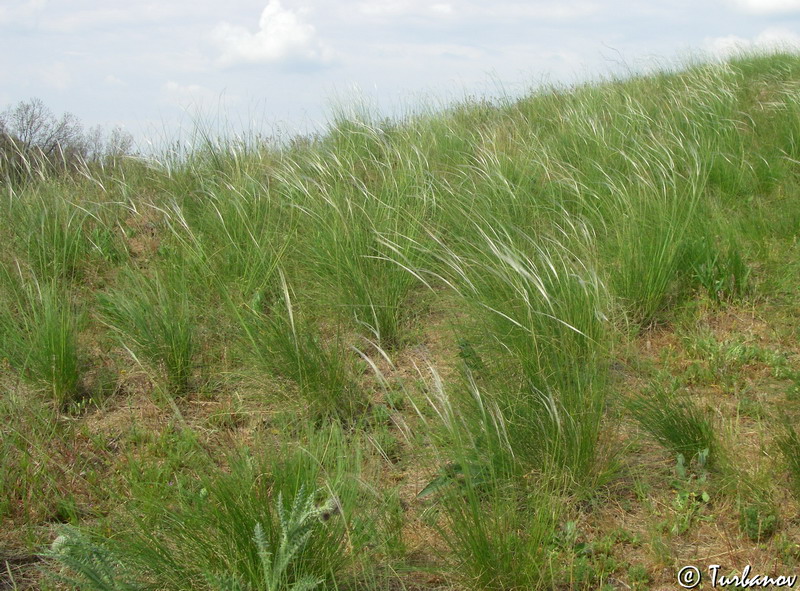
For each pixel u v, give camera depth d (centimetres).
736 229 532
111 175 686
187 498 282
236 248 507
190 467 320
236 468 270
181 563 242
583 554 265
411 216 510
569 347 341
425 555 267
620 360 398
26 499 295
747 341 412
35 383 383
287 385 366
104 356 423
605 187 577
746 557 260
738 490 283
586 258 455
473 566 245
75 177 673
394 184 559
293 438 336
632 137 693
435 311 468
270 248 500
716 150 674
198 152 708
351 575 251
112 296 457
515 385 327
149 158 684
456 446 267
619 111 812
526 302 338
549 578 251
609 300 409
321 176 595
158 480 301
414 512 289
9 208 569
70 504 289
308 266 486
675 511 284
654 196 529
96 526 281
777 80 997
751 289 464
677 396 357
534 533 255
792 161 667
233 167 675
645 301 440
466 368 347
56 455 328
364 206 521
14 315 443
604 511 285
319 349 376
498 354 363
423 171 607
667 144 675
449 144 723
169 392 383
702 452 303
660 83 999
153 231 599
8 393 375
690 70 1056
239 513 239
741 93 921
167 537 260
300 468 271
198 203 615
